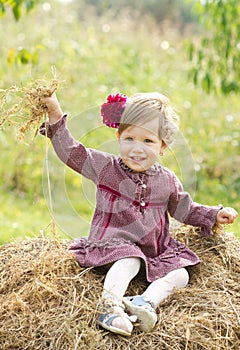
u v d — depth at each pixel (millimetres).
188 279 3246
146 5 15992
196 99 8453
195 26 12094
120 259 3107
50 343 2820
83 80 8258
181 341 2865
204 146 7484
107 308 2912
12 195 6859
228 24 6805
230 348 2918
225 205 6359
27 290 3100
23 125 3346
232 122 7945
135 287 3186
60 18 9695
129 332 2826
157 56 10141
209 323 2945
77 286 3086
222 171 7246
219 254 3453
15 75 7523
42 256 3328
